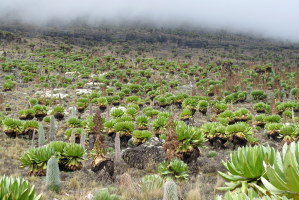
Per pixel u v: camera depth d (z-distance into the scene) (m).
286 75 57.94
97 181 9.62
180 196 6.87
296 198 1.56
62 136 19.75
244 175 2.49
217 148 16.62
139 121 18.81
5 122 17.88
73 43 150.25
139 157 12.74
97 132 10.18
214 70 73.56
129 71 61.97
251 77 59.03
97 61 83.25
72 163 10.20
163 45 183.75
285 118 23.88
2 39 124.31
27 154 9.89
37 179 9.33
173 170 9.80
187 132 11.62
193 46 187.25
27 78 51.59
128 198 7.52
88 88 48.22
